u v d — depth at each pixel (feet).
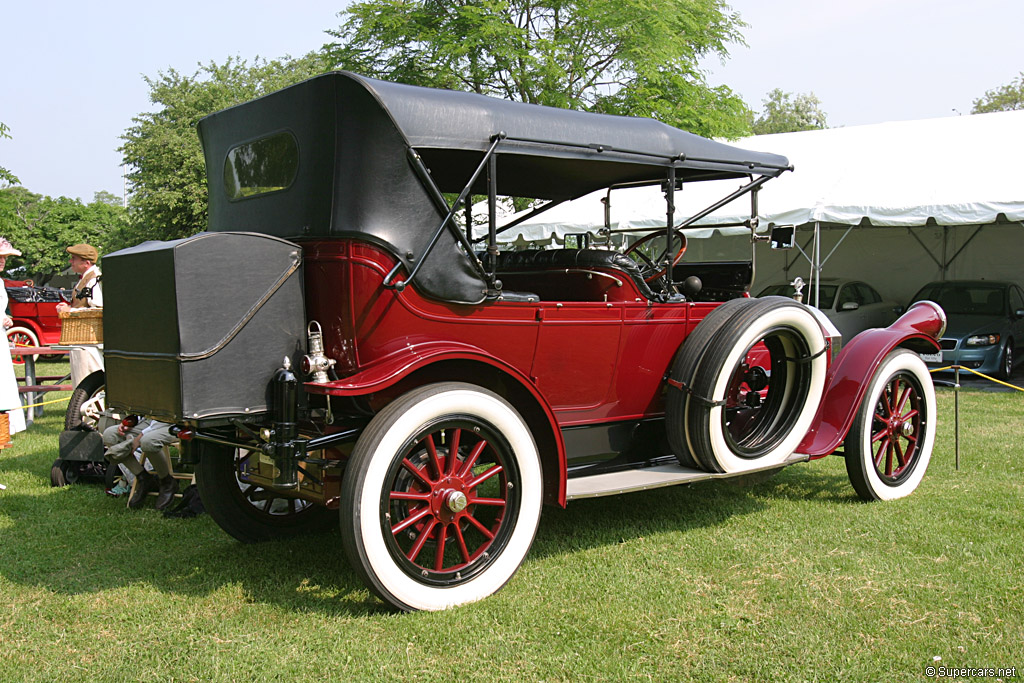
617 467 13.33
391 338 10.75
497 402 10.74
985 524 13.87
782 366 14.35
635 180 16.03
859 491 15.49
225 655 9.27
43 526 14.65
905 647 9.25
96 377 18.19
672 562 12.17
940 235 49.06
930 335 16.70
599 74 40.47
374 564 9.84
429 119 10.68
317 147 10.59
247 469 12.25
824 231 52.65
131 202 111.04
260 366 10.18
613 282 13.52
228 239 9.87
